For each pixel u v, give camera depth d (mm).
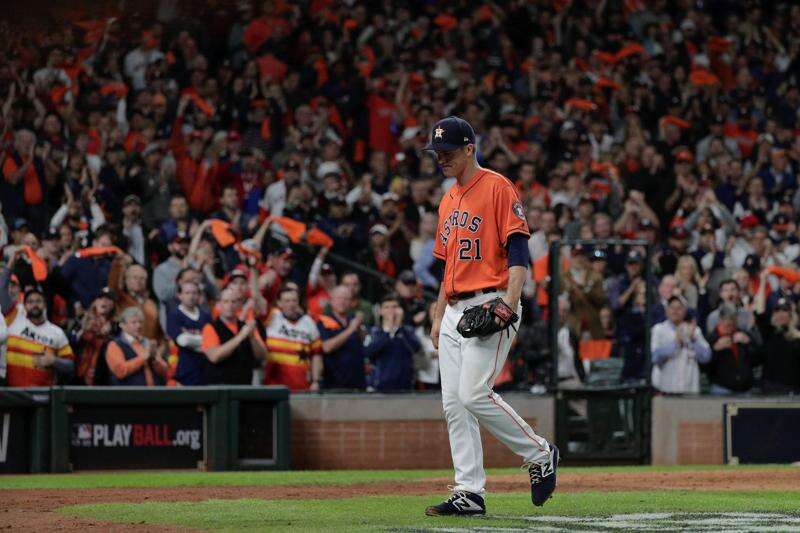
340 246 56750
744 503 26641
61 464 40531
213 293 50062
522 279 22297
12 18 57375
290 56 68188
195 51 64625
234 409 42938
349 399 46062
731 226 65562
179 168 57094
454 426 23250
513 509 24984
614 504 26250
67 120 57812
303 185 56781
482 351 22391
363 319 51969
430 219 55812
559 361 49219
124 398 41406
